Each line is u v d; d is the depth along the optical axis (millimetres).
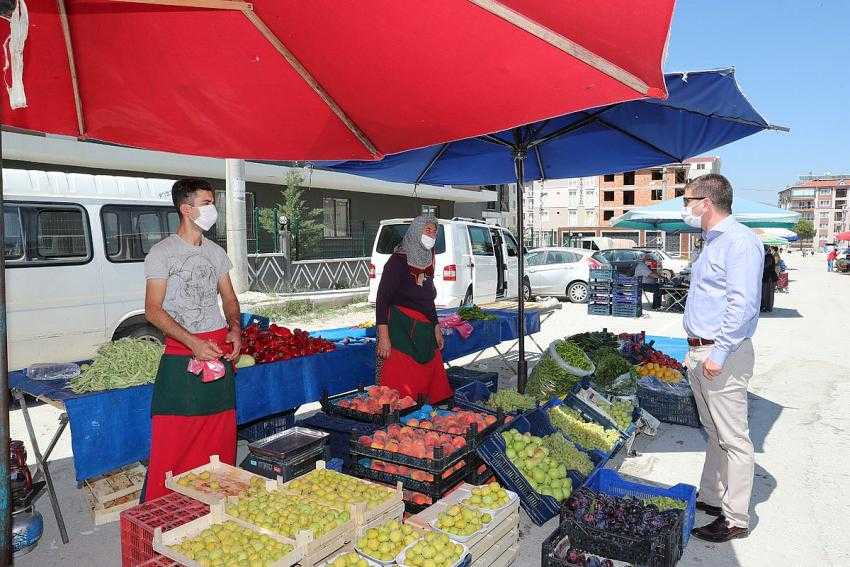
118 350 3887
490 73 2621
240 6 2553
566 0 1973
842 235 51656
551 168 7371
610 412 5305
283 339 5027
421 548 2771
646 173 68750
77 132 3543
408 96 3076
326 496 3209
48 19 2637
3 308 1857
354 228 23875
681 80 4340
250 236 18438
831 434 5816
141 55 2938
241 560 2590
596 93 2516
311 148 3961
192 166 16172
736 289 3391
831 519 4031
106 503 4027
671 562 3133
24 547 3541
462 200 30922
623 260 18453
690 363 3807
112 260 7578
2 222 1834
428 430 3898
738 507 3693
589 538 3234
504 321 7340
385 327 4809
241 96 3316
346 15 2500
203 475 3418
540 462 3947
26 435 5758
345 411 4477
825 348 10500
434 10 2279
